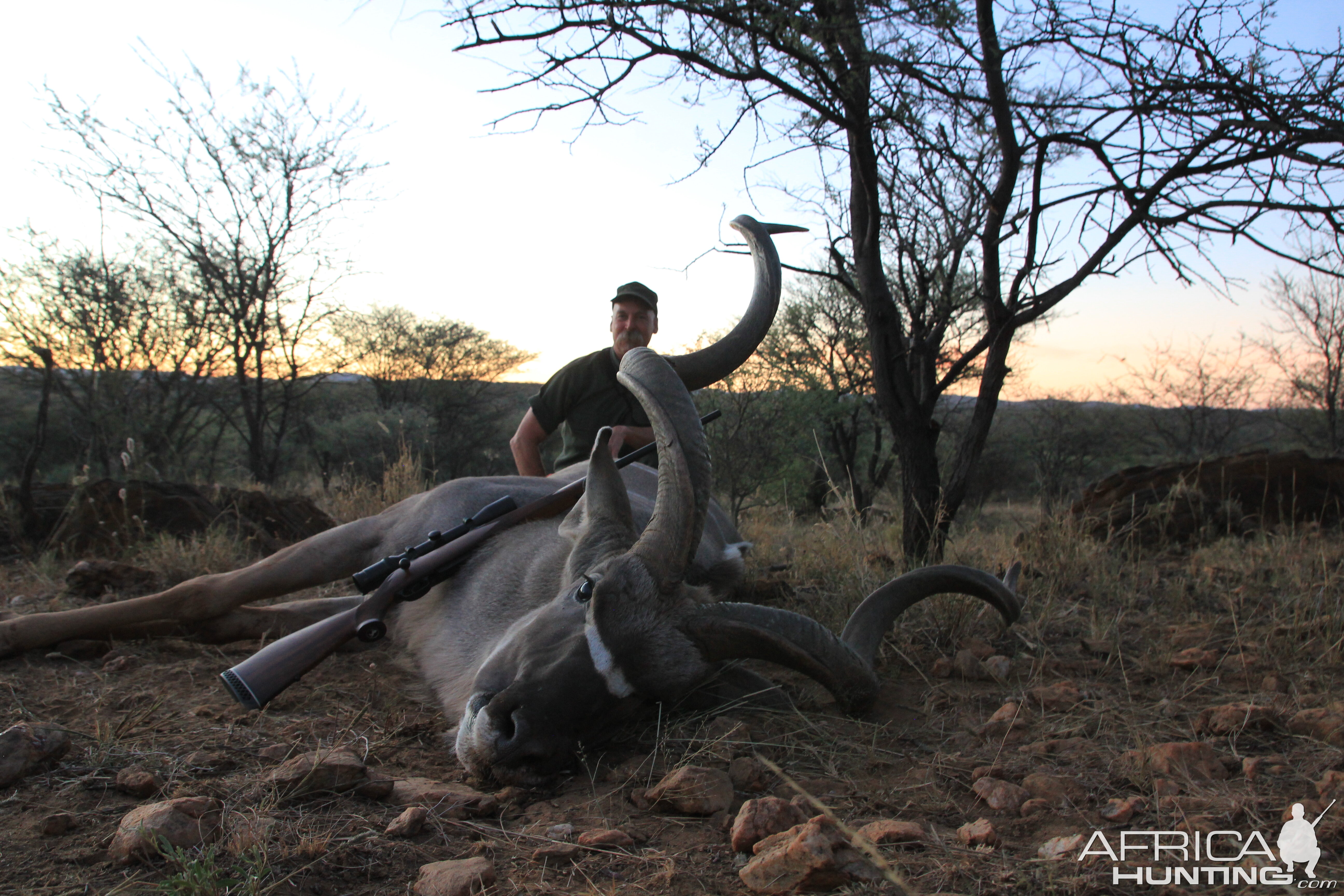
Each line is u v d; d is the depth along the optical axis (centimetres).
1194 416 2369
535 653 321
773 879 239
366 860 251
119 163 1488
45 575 585
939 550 636
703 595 342
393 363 2578
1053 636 525
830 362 1531
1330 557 700
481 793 295
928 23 555
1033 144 591
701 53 561
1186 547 832
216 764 308
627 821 287
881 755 349
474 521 432
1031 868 257
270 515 745
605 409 601
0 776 281
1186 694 425
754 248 454
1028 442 2331
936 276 717
